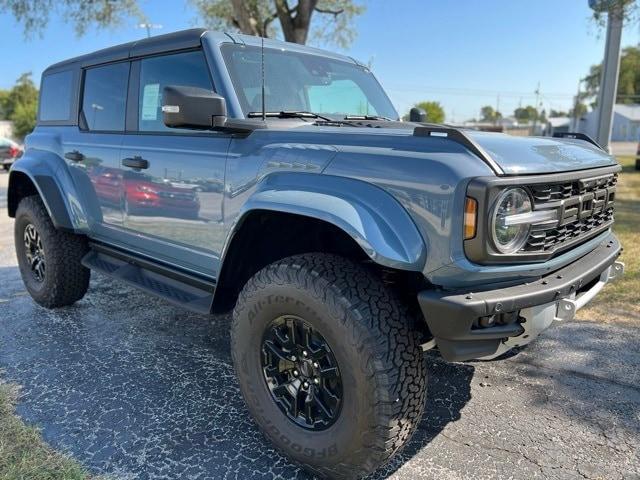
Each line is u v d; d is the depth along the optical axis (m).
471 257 1.92
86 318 4.21
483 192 1.87
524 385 3.11
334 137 2.30
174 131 3.04
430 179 1.96
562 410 2.84
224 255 2.61
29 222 4.36
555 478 2.30
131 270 3.64
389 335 2.03
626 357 3.44
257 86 2.96
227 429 2.67
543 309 2.13
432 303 1.97
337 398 2.15
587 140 3.12
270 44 3.21
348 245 2.47
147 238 3.32
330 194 2.15
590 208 2.45
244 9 10.38
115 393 3.01
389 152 2.10
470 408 2.87
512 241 2.00
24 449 2.45
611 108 11.22
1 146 21.66
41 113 4.59
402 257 1.96
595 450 2.49
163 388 3.08
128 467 2.35
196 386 3.11
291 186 2.29
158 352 3.58
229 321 4.16
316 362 2.23
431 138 2.07
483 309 1.92
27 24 11.28
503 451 2.49
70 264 4.18
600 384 3.11
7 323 4.09
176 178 2.96
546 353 3.52
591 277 2.37
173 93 2.38
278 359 2.38
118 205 3.51
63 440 2.54
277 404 2.39
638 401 2.91
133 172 3.31
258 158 2.50
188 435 2.61
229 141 2.68
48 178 4.09
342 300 2.05
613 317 4.10
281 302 2.24
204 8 13.59
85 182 3.83
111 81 3.64
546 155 2.24
